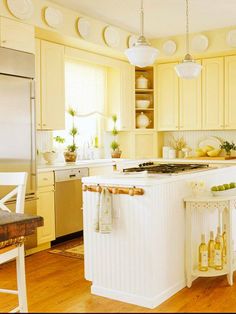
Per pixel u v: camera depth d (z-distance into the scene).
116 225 2.97
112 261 3.00
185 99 5.96
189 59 3.56
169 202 3.02
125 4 4.49
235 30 5.28
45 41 4.68
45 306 2.83
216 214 3.68
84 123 5.92
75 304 2.88
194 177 3.34
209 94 5.77
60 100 4.88
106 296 3.03
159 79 6.18
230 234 3.17
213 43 5.49
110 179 2.98
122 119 6.04
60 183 4.55
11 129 3.87
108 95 6.17
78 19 4.71
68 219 4.69
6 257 2.36
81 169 4.87
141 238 2.86
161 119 6.18
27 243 4.10
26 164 4.02
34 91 4.11
